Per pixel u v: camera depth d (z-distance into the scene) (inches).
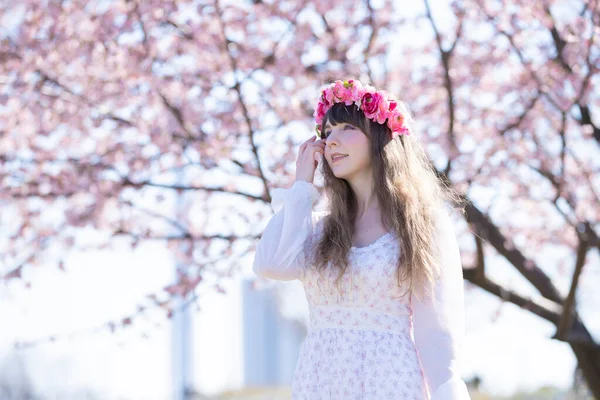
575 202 243.1
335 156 124.5
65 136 243.0
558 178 245.3
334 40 226.1
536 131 248.2
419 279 115.3
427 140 229.9
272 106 228.2
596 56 230.1
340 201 124.3
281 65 221.3
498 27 236.1
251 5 227.5
